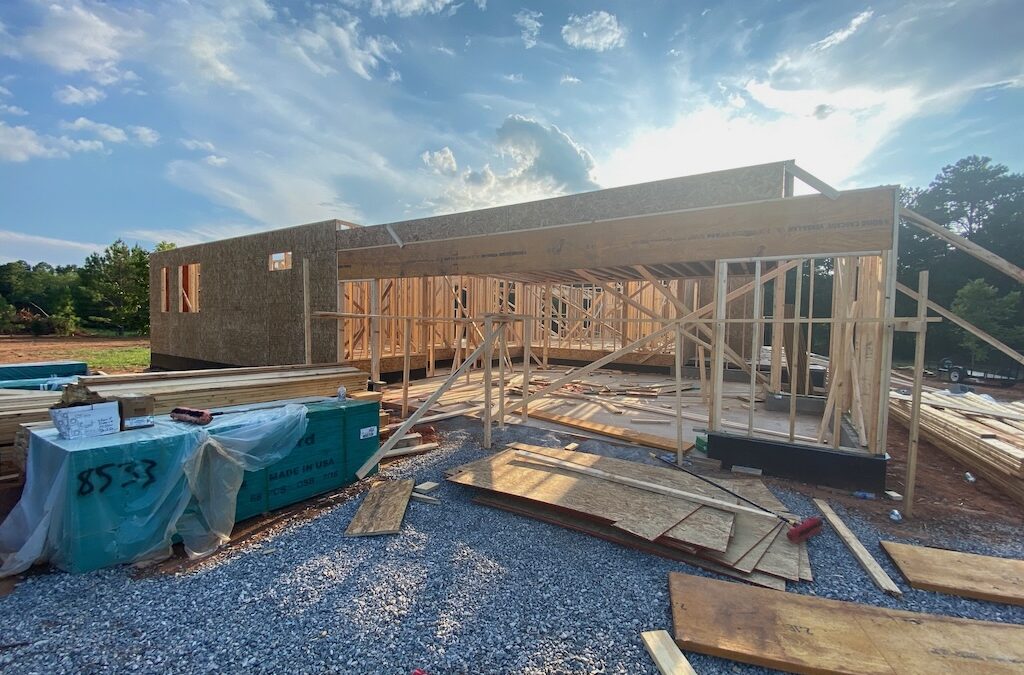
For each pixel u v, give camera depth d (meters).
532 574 3.14
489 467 4.77
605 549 3.50
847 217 4.71
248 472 3.89
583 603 2.83
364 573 3.12
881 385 4.55
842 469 4.62
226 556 3.32
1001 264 4.06
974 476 5.10
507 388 10.12
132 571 3.10
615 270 7.76
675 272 8.12
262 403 4.86
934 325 18.20
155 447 3.29
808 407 8.06
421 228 8.12
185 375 5.17
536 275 8.62
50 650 2.36
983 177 22.81
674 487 4.28
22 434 3.91
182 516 3.40
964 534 3.73
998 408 6.82
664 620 2.67
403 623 2.61
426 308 11.52
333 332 9.45
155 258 14.05
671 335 13.16
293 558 3.30
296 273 10.01
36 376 7.46
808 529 3.55
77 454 2.98
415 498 4.41
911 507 4.06
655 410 8.11
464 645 2.45
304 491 4.32
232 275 11.41
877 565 3.20
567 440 6.31
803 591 2.97
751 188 5.27
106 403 3.42
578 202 6.59
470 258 7.54
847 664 2.25
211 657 2.33
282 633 2.51
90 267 33.72
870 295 6.20
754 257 5.24
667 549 3.40
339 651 2.39
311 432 4.38
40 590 2.85
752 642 2.40
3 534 3.26
